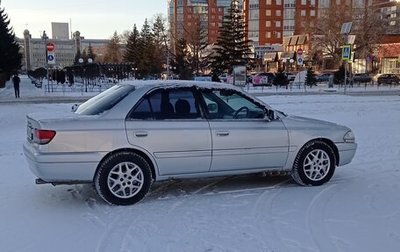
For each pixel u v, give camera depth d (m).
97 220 5.23
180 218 5.27
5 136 11.89
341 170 7.84
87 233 4.82
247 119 6.37
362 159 8.73
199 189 6.60
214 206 5.74
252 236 4.68
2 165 8.15
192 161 6.04
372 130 12.79
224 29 59.66
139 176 5.84
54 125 5.55
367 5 65.38
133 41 83.56
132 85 6.23
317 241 4.55
